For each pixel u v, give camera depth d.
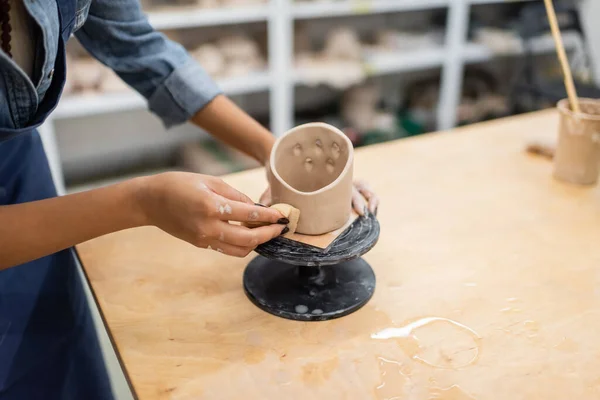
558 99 2.61
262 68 2.44
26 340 0.94
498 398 0.61
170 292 0.79
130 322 0.73
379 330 0.72
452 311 0.75
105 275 0.83
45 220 0.68
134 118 2.62
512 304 0.76
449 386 0.63
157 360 0.67
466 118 3.00
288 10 2.29
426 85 3.13
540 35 2.84
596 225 0.96
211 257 0.88
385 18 2.99
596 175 1.10
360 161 1.20
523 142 1.30
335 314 0.74
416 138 1.33
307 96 2.97
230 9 2.23
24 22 0.64
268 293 0.78
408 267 0.85
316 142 0.77
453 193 1.07
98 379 1.12
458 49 2.77
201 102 0.99
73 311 1.02
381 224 0.96
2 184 0.96
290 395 0.62
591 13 3.09
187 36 2.54
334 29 2.75
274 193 0.76
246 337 0.71
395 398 0.61
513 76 3.34
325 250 0.73
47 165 1.05
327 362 0.66
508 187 1.09
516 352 0.68
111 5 0.92
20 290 0.94
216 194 0.68
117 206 0.69
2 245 0.67
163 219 0.70
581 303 0.77
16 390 0.93
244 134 0.99
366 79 3.01
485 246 0.90
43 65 0.66
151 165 2.75
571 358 0.67
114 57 0.98
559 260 0.86
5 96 0.65
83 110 2.12
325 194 0.73
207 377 0.64
